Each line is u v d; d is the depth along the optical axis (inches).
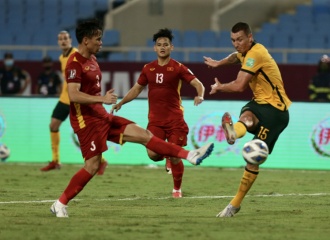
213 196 1198.3
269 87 935.0
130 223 872.9
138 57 2306.8
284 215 961.5
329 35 2657.5
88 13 2797.7
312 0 2753.4
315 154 1754.4
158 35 1189.7
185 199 1153.4
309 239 772.0
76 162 1795.0
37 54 2625.5
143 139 919.0
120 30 2687.0
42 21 2785.4
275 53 2581.2
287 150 1758.1
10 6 2815.0
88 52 928.3
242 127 910.4
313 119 1754.4
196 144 1760.6
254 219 919.0
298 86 2140.7
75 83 911.0
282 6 2748.5
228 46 2588.6
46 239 759.7
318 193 1247.5
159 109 1195.9
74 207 1040.2
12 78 2169.0
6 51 2635.3
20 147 1822.1
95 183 1386.6
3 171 1598.2
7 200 1128.8
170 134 1195.9
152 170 1647.4
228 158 1761.8
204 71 2114.9
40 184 1365.7
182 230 821.2
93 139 921.5
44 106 1815.9
